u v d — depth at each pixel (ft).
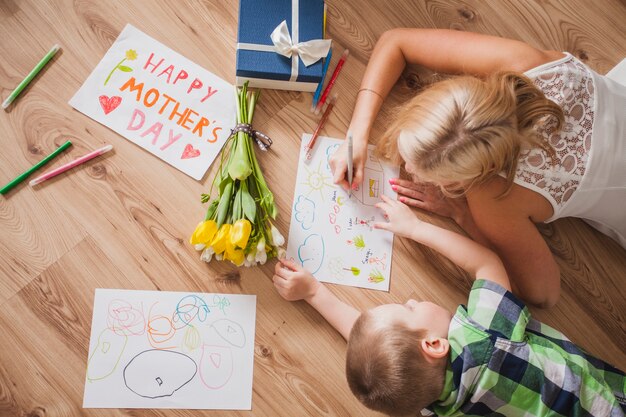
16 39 3.18
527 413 2.77
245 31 3.08
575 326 3.37
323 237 3.21
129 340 3.03
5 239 3.06
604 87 2.91
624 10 3.60
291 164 3.26
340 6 3.43
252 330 3.10
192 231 3.17
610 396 2.81
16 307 3.01
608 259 3.45
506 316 2.81
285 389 3.10
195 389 3.02
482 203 2.91
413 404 2.67
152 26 3.28
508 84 2.59
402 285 3.25
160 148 3.19
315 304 3.10
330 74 3.39
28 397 2.95
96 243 3.10
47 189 3.12
